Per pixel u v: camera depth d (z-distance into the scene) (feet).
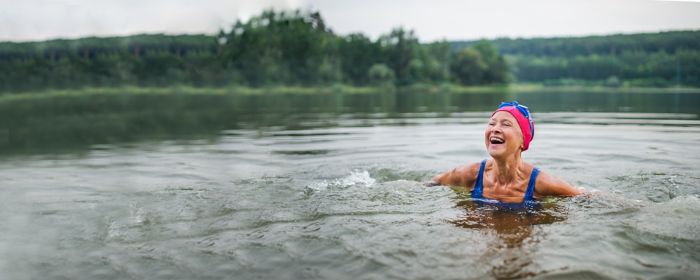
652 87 90.94
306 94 75.82
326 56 95.96
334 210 10.64
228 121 32.04
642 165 16.31
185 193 12.32
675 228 9.07
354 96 72.08
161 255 8.14
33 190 12.97
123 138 23.84
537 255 7.87
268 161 17.17
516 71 123.13
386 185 13.24
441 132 25.31
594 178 14.32
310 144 21.34
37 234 9.31
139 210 10.79
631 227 9.14
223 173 15.03
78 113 37.83
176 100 55.26
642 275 7.12
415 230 9.19
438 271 7.32
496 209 10.80
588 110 39.81
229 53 79.56
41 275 7.48
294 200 11.55
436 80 114.42
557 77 116.06
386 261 7.71
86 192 12.64
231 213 10.46
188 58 71.51
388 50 109.60
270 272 7.41
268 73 84.58
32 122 31.71
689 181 13.84
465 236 8.82
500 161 12.04
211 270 7.52
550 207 10.89
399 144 21.21
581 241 8.45
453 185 13.33
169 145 21.42
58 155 18.99
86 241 8.89
